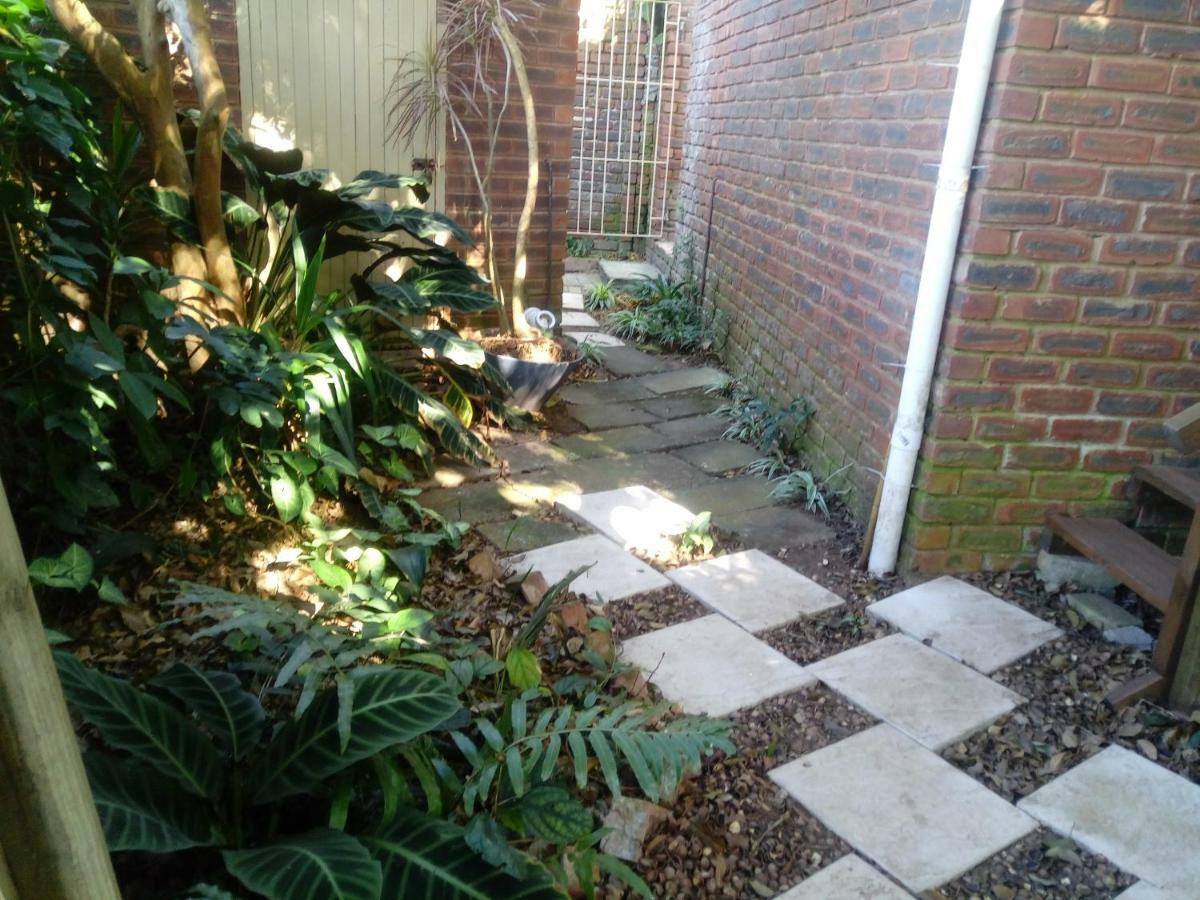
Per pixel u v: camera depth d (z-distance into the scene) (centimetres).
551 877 154
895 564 317
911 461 302
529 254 525
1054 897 185
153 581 272
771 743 227
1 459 253
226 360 294
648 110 916
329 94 437
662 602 293
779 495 381
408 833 158
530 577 283
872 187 347
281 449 330
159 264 396
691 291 673
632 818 192
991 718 240
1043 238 279
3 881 72
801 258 432
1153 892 187
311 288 346
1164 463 307
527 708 222
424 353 452
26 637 72
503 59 480
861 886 185
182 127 386
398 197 466
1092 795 214
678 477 402
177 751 162
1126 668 263
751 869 189
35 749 73
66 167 318
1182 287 288
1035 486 306
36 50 276
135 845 138
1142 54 263
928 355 291
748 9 530
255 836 168
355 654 183
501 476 390
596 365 571
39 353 266
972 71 264
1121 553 276
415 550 274
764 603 294
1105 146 271
